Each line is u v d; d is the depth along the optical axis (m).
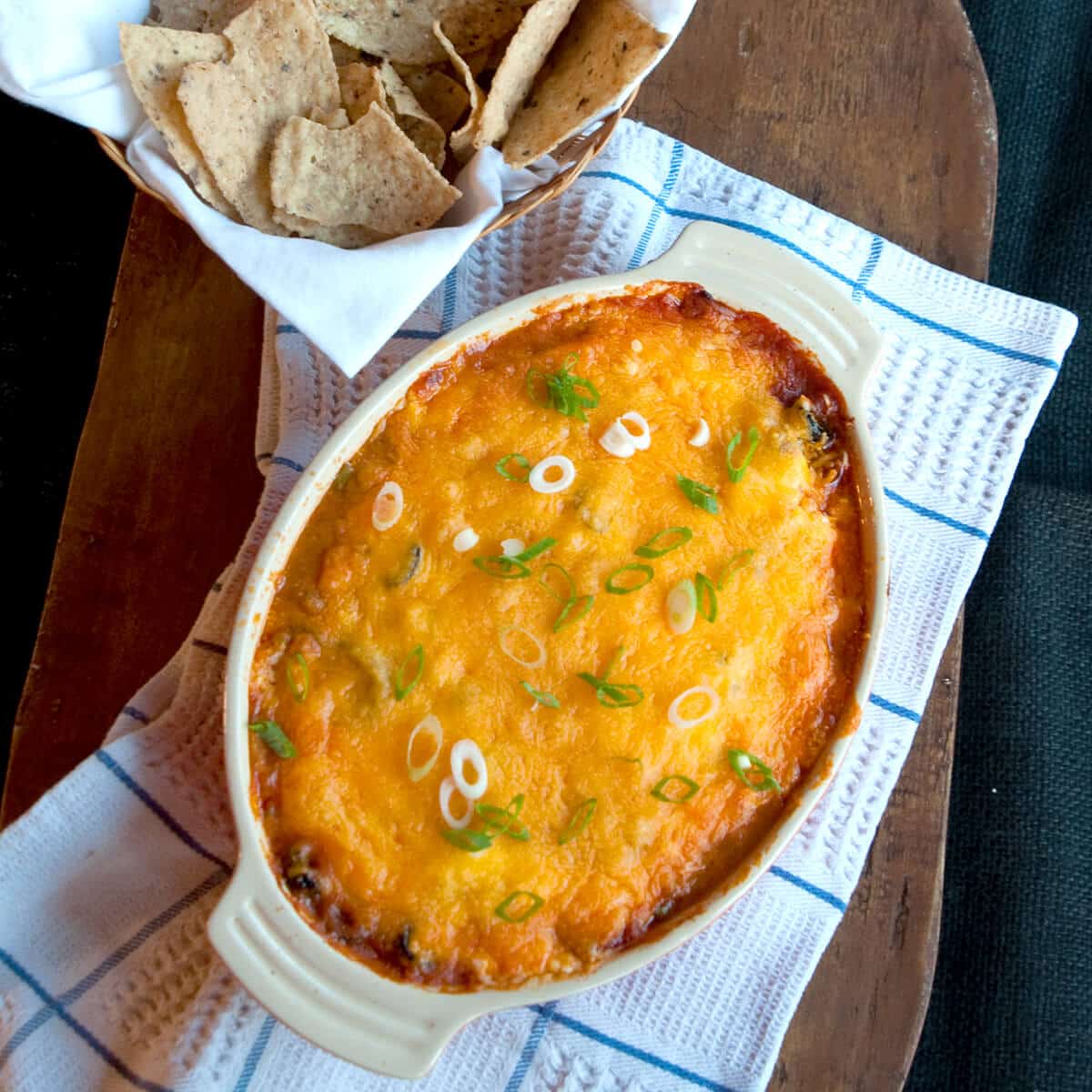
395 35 0.59
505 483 0.56
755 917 0.57
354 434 0.55
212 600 0.59
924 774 0.60
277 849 0.53
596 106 0.57
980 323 0.63
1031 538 0.75
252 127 0.57
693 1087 0.56
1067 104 0.79
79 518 0.61
